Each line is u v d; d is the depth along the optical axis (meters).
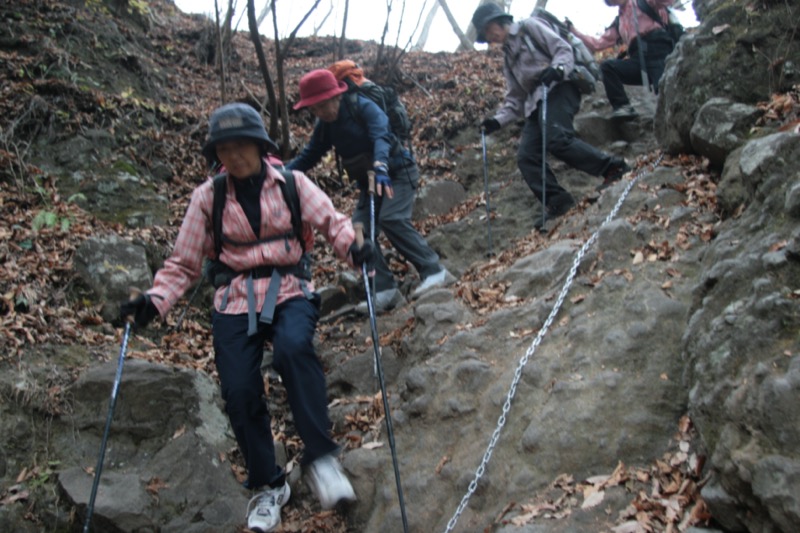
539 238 5.57
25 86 6.82
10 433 3.86
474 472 3.47
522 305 4.44
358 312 5.40
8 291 4.73
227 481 3.93
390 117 5.26
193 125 7.45
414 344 4.55
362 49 11.03
